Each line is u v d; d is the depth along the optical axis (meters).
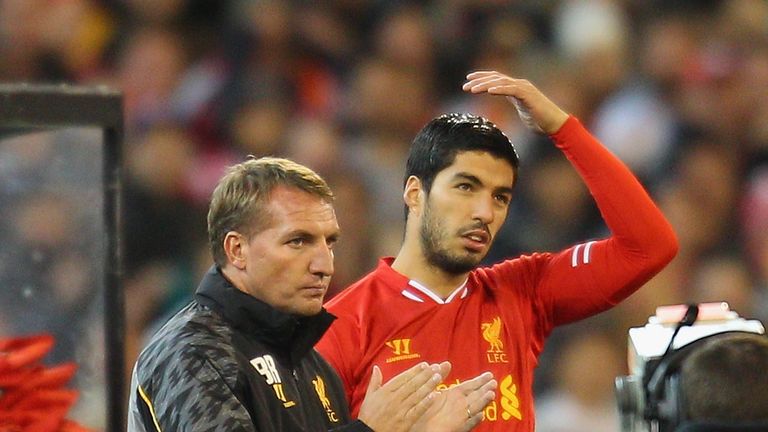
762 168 31.45
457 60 32.94
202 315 11.27
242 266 11.36
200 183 29.03
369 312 13.23
